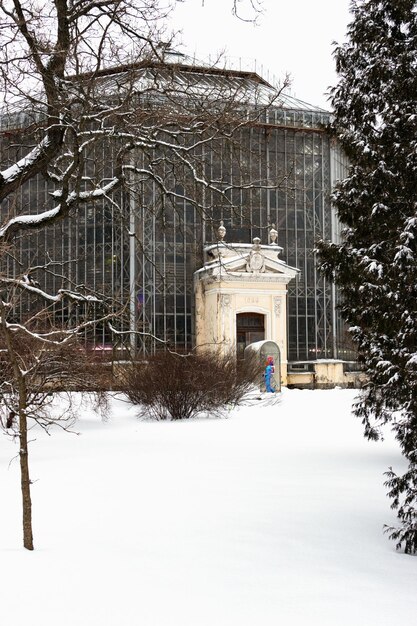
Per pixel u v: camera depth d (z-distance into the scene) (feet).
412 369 27.40
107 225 140.77
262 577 21.48
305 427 69.05
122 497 33.96
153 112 51.60
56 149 48.55
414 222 26.32
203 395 77.87
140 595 19.06
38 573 20.57
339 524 29.25
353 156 32.32
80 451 52.44
